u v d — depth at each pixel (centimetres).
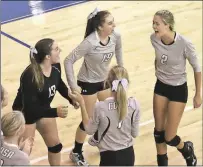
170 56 503
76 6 1119
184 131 648
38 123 494
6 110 688
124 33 962
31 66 466
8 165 391
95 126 440
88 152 608
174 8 1098
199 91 527
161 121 540
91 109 556
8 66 831
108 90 557
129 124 442
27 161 398
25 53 880
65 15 1062
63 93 523
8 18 1048
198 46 905
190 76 793
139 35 955
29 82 465
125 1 1148
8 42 926
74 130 655
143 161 590
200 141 628
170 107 527
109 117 431
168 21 485
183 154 561
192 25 1004
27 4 1132
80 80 552
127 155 449
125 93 424
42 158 594
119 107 427
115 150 444
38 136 639
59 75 494
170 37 495
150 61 848
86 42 519
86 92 550
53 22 1023
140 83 773
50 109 490
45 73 475
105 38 525
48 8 1105
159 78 526
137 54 875
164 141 551
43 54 465
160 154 560
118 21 1022
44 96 478
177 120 531
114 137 442
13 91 751
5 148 391
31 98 470
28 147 432
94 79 546
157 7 1105
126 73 433
